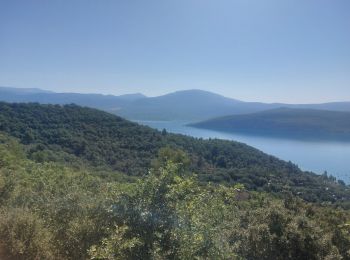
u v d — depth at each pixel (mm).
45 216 6008
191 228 4539
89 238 5188
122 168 49188
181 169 5375
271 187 42844
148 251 4266
